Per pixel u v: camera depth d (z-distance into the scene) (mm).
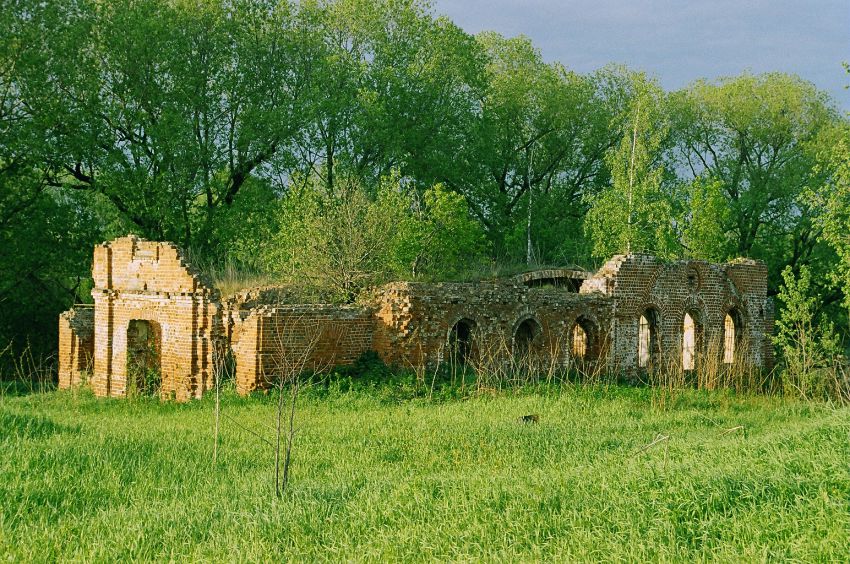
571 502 9109
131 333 24703
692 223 41531
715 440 13391
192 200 35031
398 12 42562
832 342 25625
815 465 9242
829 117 47844
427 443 14516
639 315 29516
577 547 7859
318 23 40938
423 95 42750
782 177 46625
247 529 9180
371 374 22141
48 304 37219
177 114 33469
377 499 10008
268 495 10633
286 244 27797
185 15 35938
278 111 35969
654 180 40219
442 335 23828
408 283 23266
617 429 16312
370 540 8562
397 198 30891
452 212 33656
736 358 28734
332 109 37688
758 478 9016
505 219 47906
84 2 34844
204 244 35531
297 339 21484
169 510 10094
